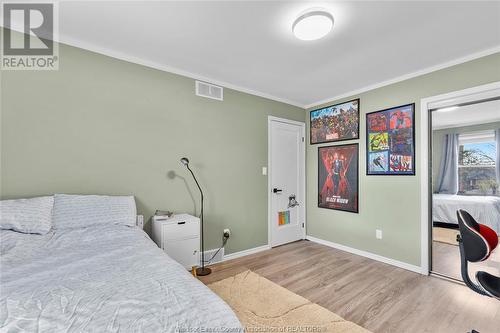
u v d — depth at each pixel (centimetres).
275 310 194
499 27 188
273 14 175
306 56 238
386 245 297
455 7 165
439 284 240
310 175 397
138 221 238
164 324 79
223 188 308
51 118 202
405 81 281
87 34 204
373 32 196
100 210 198
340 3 162
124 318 81
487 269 241
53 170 202
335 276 258
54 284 103
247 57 242
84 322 79
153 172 254
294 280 248
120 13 175
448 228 258
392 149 292
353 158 334
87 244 160
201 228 288
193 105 283
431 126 265
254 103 339
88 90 219
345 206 343
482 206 235
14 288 99
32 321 79
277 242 364
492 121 227
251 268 281
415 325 176
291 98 371
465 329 172
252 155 337
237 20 182
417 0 159
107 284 104
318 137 384
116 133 233
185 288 102
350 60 246
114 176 231
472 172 241
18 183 189
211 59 247
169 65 262
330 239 364
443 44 214
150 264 127
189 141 280
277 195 366
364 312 192
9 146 186
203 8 169
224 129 309
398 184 287
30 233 164
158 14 176
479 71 228
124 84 238
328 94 352
